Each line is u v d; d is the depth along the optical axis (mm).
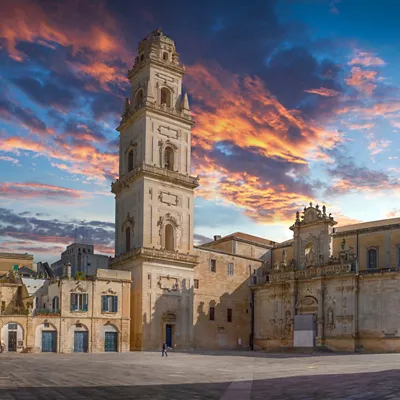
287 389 29531
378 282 88125
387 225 96375
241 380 35469
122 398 25359
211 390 29250
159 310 90125
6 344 76688
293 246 102562
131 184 97062
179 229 96375
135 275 91125
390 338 84875
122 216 99188
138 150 97125
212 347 99688
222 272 104375
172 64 101625
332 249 101938
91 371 42281
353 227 105688
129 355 72875
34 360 57031
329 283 93875
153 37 102062
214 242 116438
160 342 89375
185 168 99688
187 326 93750
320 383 32562
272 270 103375
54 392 27484
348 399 24734
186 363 54812
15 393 26562
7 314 78062
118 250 99000
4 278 91250
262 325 103438
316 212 99438
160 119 97938
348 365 51344
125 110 103500
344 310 90688
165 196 95562
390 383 31188
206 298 100438
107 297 84875
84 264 103000
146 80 100125
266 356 73000
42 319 79188
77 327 81688
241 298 106625
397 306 85188
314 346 92938
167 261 92500
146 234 91812
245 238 118750
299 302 97438
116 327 84750
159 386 31125
